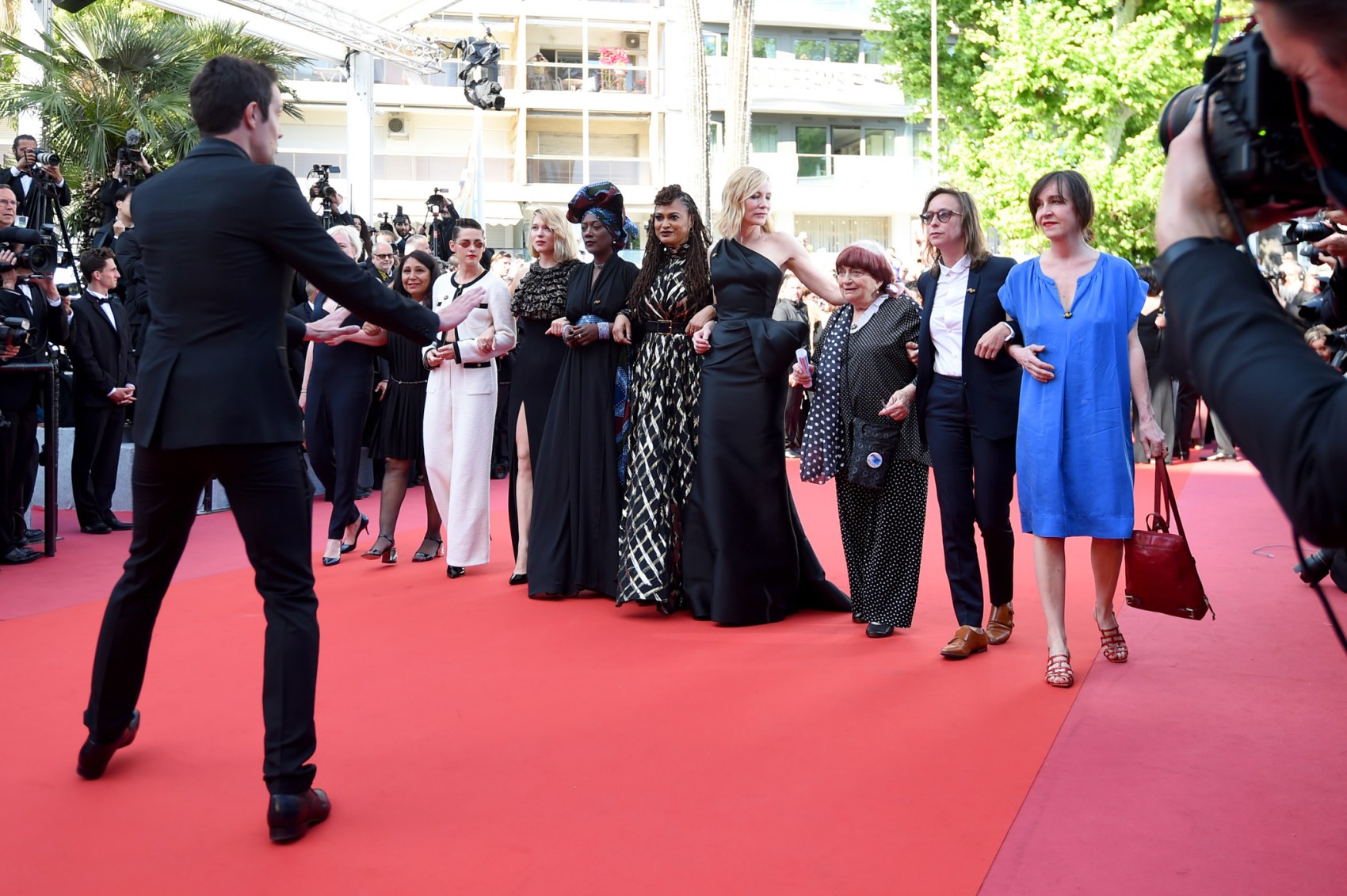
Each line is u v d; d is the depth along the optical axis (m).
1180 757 3.29
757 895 2.45
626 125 34.84
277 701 2.83
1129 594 4.16
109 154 16.98
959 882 2.51
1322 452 1.08
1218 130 1.26
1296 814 2.87
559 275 6.09
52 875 2.60
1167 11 18.42
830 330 5.05
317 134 32.44
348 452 6.88
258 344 2.91
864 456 4.79
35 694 4.05
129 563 3.12
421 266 6.86
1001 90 19.09
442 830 2.84
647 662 4.48
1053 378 4.15
